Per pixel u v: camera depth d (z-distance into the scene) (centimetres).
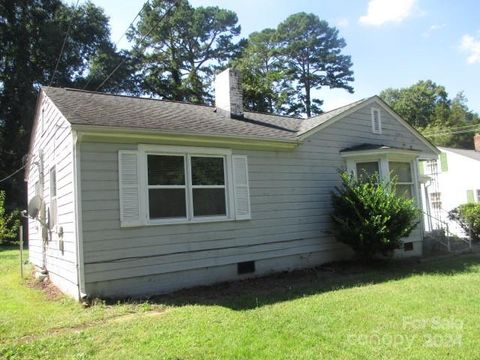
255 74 3838
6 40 2786
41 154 1157
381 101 1347
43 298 828
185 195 900
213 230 931
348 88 4256
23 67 2770
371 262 1133
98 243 772
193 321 586
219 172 966
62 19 2992
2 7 2777
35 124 1274
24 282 1057
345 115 1245
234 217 966
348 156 1207
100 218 779
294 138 1084
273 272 1024
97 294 762
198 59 3956
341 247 1179
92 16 3145
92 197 773
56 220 960
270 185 1050
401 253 1234
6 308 733
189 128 903
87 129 756
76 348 486
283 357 436
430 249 1344
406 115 6306
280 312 620
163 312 663
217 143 956
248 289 847
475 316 562
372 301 670
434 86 6362
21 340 532
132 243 812
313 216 1127
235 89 1223
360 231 1023
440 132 5344
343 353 441
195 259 895
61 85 2914
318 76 4256
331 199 1141
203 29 3847
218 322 577
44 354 470
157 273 837
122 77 3269
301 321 565
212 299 758
